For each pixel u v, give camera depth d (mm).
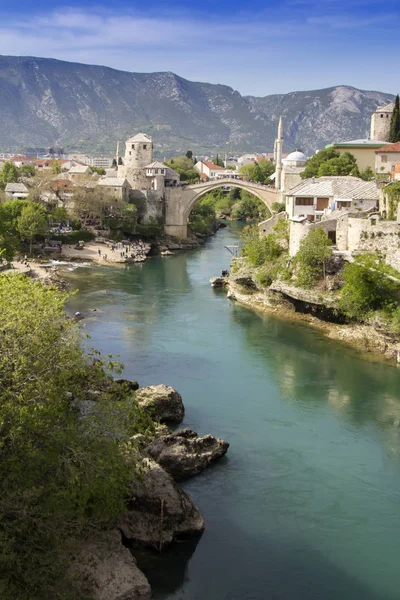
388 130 176500
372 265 76000
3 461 27156
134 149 174875
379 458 45281
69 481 27500
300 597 31344
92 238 148625
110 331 76750
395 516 38156
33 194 156250
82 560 29984
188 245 163875
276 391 57812
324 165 146250
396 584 32469
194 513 36062
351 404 55094
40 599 25594
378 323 71625
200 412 52375
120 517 34469
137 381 58938
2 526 26328
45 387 29469
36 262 121312
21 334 30641
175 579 32188
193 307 91625
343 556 34469
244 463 43938
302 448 46469
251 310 89875
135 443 36156
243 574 32781
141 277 116375
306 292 81938
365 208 99938
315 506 38938
